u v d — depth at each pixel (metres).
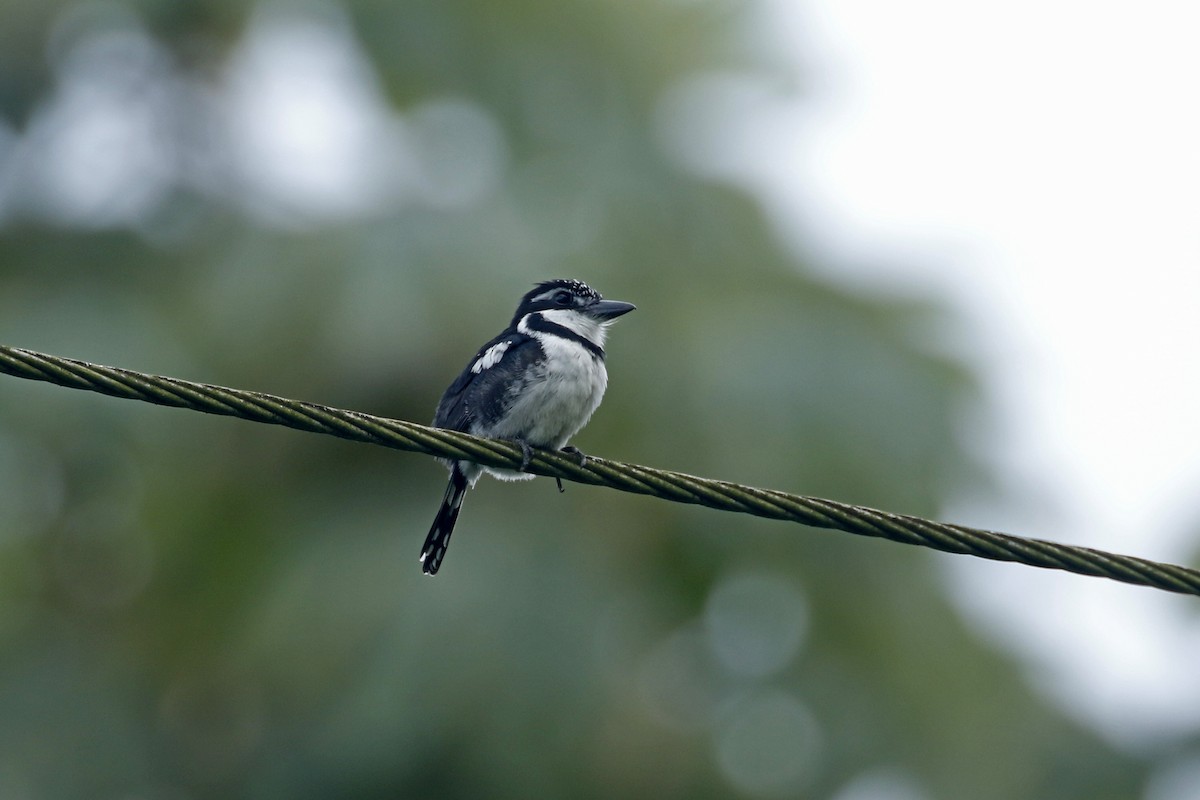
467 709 12.96
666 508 14.38
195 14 16.41
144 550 15.38
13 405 13.93
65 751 14.09
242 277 14.70
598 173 15.44
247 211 15.70
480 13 16.36
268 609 13.94
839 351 14.65
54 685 14.48
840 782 14.19
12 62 16.06
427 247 14.24
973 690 14.72
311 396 14.45
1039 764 14.55
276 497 15.04
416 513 14.21
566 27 16.45
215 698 14.61
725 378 14.25
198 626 14.93
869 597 14.50
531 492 14.30
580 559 13.90
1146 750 14.65
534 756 13.00
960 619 14.84
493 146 15.81
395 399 14.22
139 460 14.55
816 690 14.37
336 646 13.48
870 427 14.30
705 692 14.35
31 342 14.52
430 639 13.12
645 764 13.52
